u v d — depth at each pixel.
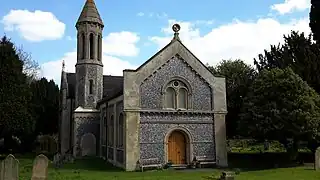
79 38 37.91
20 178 20.50
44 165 18.69
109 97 32.34
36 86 47.59
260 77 28.25
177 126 27.81
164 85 27.84
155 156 26.88
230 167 27.72
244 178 20.34
